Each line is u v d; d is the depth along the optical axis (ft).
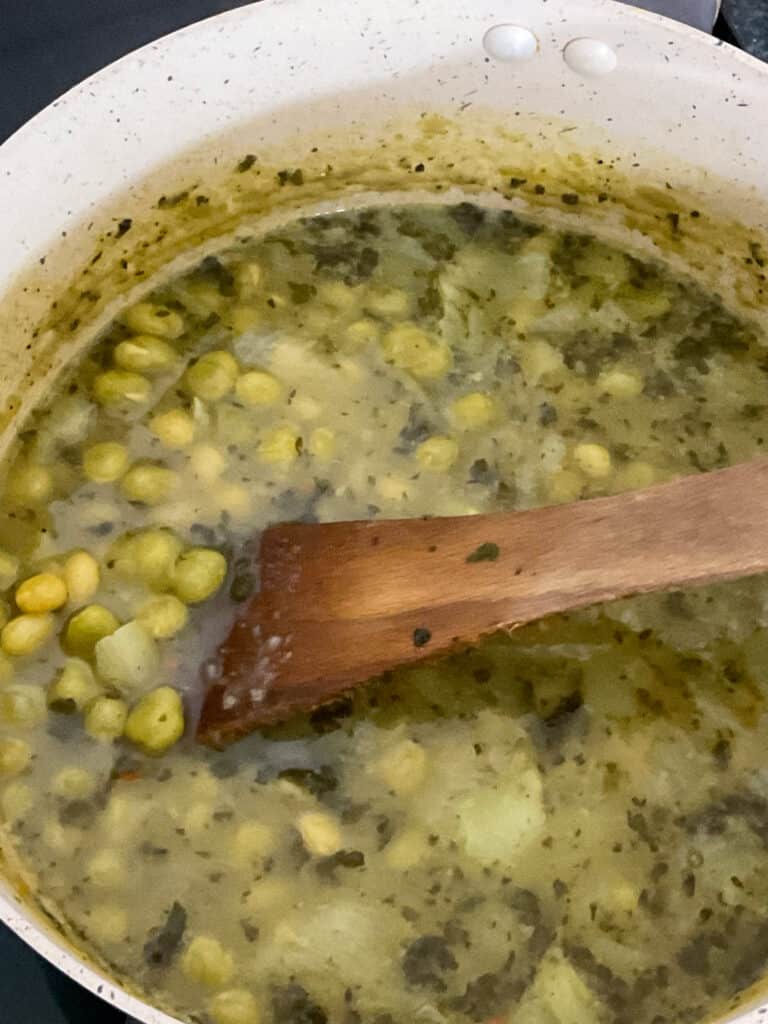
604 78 1.02
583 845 0.88
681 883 0.87
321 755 0.90
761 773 0.90
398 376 1.04
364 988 0.84
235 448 1.01
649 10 1.06
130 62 0.94
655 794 0.90
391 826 0.88
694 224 1.08
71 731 0.90
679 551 0.84
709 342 1.08
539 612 0.85
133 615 0.94
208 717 0.89
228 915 0.86
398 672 0.93
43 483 0.98
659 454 1.01
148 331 1.05
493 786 0.89
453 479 1.00
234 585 0.95
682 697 0.92
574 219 1.13
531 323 1.08
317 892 0.87
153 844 0.88
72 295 1.02
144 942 0.85
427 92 1.05
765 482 0.84
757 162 1.01
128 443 1.00
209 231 1.09
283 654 0.89
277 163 1.07
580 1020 0.83
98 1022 0.83
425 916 0.86
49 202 0.96
